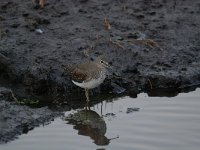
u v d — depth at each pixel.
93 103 16.12
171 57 17.66
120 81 16.67
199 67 17.36
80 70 15.71
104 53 17.50
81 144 13.88
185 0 20.12
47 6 19.45
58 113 15.23
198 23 19.16
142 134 14.27
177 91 16.73
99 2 19.88
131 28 18.64
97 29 18.48
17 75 16.53
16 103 15.38
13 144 13.73
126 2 19.97
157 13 19.52
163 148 13.61
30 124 14.49
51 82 16.31
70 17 19.00
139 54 17.62
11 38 17.78
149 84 16.70
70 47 17.58
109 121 14.97
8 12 19.03
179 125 14.63
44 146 13.71
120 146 13.80
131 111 15.45
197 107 15.63
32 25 18.36
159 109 15.55
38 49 17.39
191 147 13.64
